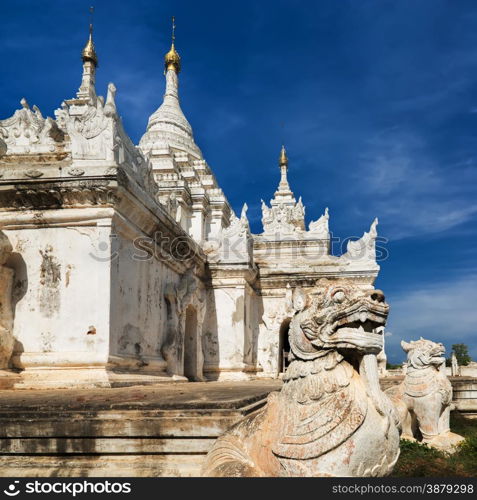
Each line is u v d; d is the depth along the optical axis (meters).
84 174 11.34
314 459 4.30
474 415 17.19
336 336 4.59
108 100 11.73
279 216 26.64
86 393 8.56
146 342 14.08
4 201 11.81
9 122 13.09
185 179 24.94
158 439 5.27
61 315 11.41
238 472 4.41
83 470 5.20
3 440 5.39
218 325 20.78
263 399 7.38
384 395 4.63
